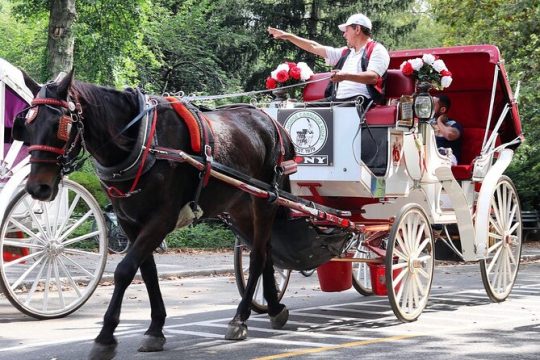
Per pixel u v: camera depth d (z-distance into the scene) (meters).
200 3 36.75
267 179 9.55
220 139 8.69
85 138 7.62
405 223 10.31
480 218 11.62
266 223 9.41
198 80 36.50
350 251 11.05
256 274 9.36
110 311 7.61
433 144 11.61
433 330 9.67
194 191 8.35
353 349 8.46
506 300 12.45
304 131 10.30
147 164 7.84
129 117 7.91
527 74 26.31
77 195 11.08
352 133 10.10
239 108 9.68
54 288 13.29
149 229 7.90
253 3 35.44
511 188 12.43
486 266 11.89
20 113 7.59
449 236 12.12
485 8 28.34
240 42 36.38
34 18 29.77
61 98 7.32
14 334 9.38
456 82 13.41
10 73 11.03
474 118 13.59
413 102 10.70
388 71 11.10
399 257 10.29
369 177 10.25
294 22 35.66
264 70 36.03
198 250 21.42
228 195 8.91
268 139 9.50
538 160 27.95
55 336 9.25
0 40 41.00
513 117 13.09
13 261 10.41
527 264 20.84
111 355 7.59
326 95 11.28
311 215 9.79
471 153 13.47
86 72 29.62
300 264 10.23
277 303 9.78
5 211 10.28
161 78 36.88
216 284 15.09
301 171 10.34
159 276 15.84
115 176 7.79
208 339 9.05
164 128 8.10
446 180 11.29
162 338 8.41
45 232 10.76
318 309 11.43
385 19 37.03
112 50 29.34
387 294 10.25
